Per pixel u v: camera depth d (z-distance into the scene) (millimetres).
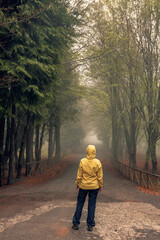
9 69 8141
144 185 10180
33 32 9414
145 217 4762
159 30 13266
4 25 7746
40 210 5375
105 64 15531
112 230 3914
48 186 10547
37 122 12430
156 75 13609
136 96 14391
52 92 10930
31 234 3695
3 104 8789
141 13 12656
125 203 6578
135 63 13680
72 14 12344
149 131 14602
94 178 3973
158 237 3594
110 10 13664
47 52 9945
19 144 18797
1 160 11648
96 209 5609
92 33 15391
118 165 18000
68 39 11750
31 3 9055
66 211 5133
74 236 3625
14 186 10836
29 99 9258
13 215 4969
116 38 12992
